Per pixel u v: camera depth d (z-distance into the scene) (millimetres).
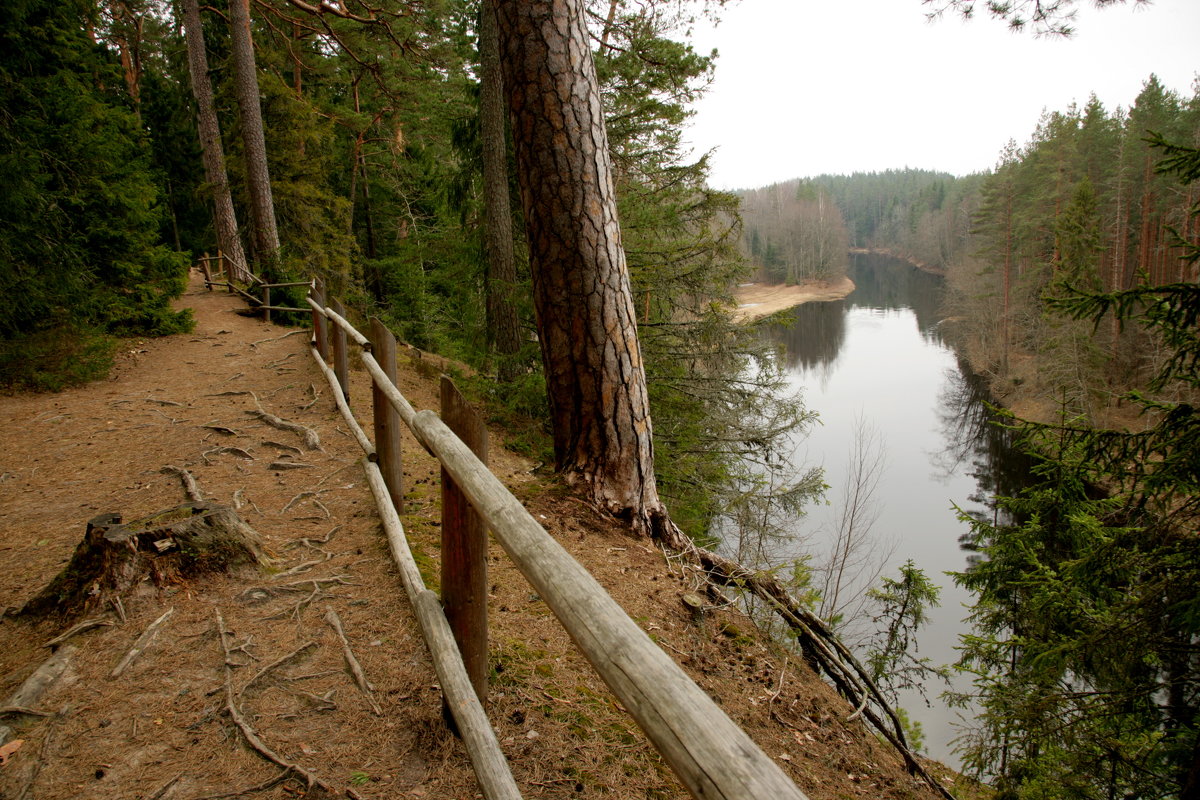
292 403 6758
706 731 763
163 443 5488
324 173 21500
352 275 22688
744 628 4305
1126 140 34438
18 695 2270
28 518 3994
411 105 21922
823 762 3283
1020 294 36844
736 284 11414
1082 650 5613
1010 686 6910
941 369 41312
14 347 7289
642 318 10859
